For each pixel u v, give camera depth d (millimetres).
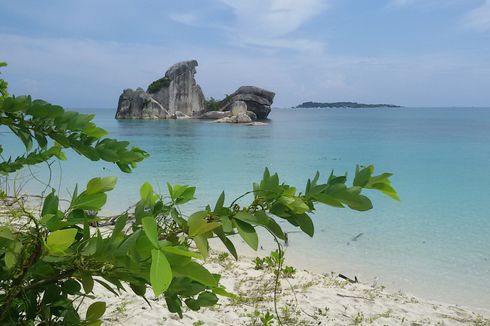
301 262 11859
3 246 1194
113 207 17656
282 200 1354
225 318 6879
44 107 1377
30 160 1669
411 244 13898
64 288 1313
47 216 1237
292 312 7453
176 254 890
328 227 15500
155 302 6695
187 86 101125
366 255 12688
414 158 39625
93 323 1352
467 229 15922
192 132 65812
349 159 38188
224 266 10320
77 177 24172
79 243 1137
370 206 1359
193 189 1549
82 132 1491
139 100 97562
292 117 166875
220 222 1217
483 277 11195
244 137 59344
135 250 951
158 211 1432
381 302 8547
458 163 36375
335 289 9125
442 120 137125
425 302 9070
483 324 7949
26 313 1272
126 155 1549
